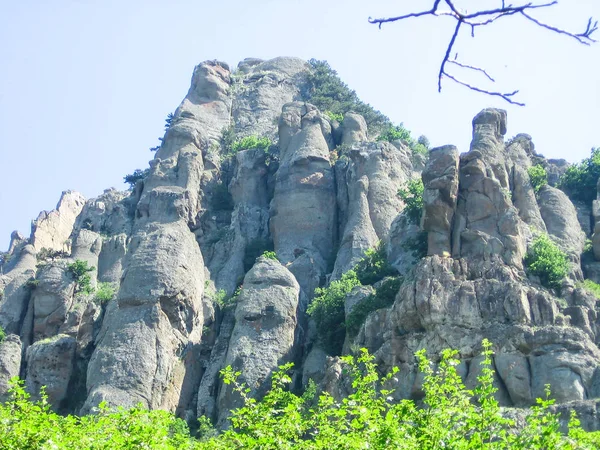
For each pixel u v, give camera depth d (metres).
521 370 65.88
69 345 90.94
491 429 37.47
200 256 95.56
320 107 132.75
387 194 100.88
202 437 76.12
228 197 112.38
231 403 81.19
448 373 40.41
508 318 69.19
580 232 87.56
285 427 41.31
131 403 80.38
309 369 81.94
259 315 86.62
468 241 76.25
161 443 41.81
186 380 85.88
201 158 114.75
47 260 108.00
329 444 38.72
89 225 119.12
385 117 134.50
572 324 71.50
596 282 81.50
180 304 88.38
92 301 97.38
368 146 106.62
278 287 89.00
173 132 117.25
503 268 73.31
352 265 93.12
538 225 84.38
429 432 37.09
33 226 130.38
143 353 83.62
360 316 79.06
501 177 83.31
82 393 89.19
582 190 96.19
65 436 42.69
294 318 87.38
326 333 84.50
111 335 85.38
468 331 68.88
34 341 96.00
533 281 75.06
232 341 85.56
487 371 39.97
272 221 104.00
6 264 122.62
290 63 147.12
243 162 113.44
